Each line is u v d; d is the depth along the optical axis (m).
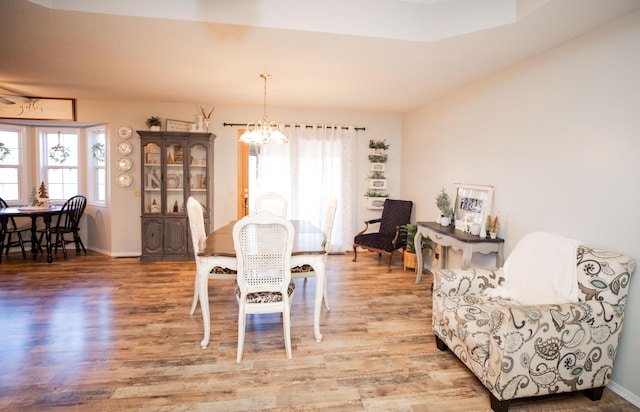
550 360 1.96
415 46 2.82
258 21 2.50
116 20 2.44
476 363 2.14
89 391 2.13
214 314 3.28
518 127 3.20
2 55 3.18
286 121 5.62
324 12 2.58
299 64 3.31
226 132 5.51
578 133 2.57
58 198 5.79
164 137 5.03
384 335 2.91
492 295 2.61
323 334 2.92
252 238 2.45
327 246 3.22
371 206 5.84
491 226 3.48
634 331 2.14
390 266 4.93
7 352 2.57
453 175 4.32
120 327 2.99
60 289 3.89
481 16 2.49
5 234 5.15
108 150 5.30
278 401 2.07
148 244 5.07
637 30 2.15
